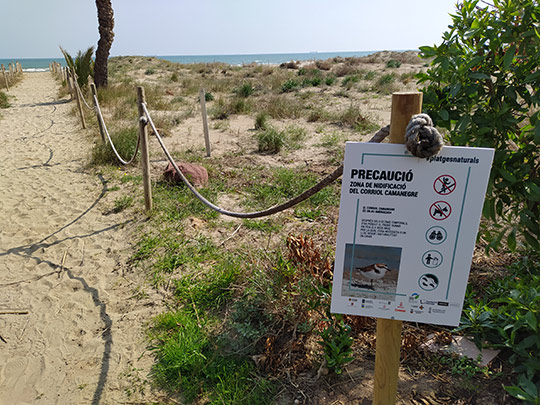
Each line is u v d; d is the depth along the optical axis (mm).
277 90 16969
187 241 4352
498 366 2496
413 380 2461
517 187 2703
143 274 3879
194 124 10805
